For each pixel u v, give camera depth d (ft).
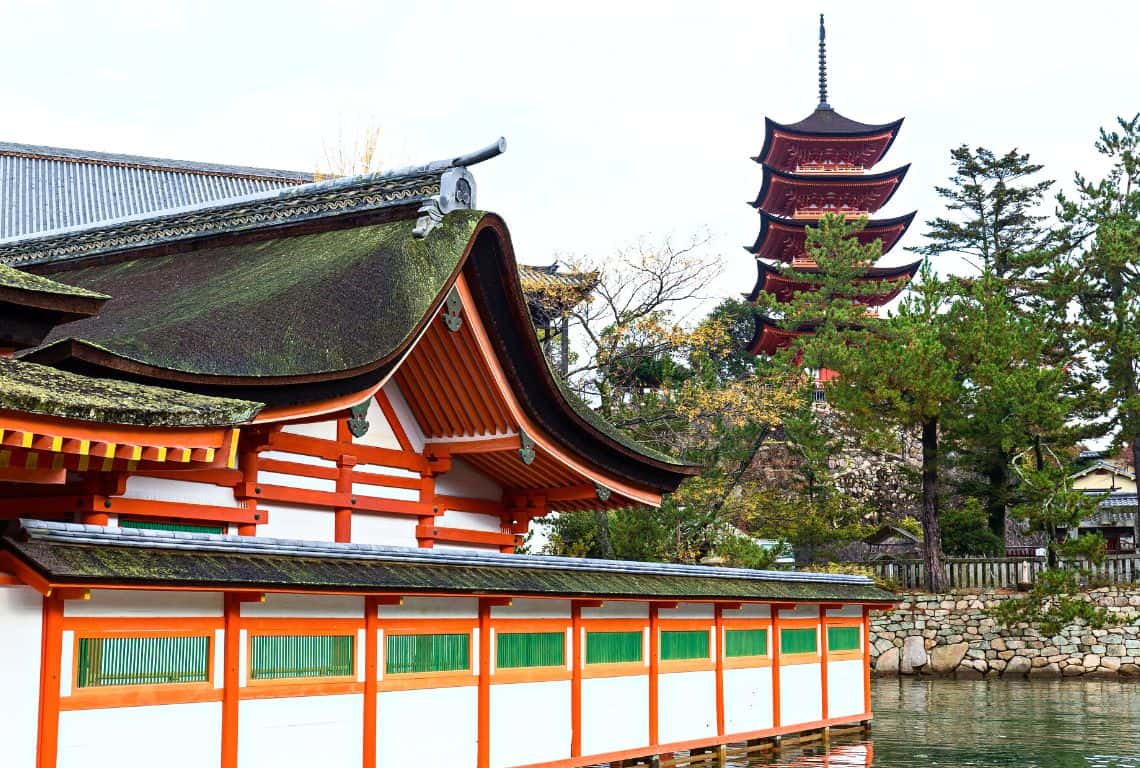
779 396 141.59
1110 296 162.91
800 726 72.95
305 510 54.13
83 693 35.53
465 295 54.85
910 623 144.87
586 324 143.54
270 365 46.24
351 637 44.98
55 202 135.03
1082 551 135.33
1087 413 153.58
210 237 65.77
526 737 53.11
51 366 39.73
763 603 69.21
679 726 63.05
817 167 233.96
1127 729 82.58
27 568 33.40
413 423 59.67
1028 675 138.82
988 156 223.51
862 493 180.14
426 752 47.80
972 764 64.85
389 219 59.21
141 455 35.27
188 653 38.93
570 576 55.21
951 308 149.69
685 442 136.67
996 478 160.25
